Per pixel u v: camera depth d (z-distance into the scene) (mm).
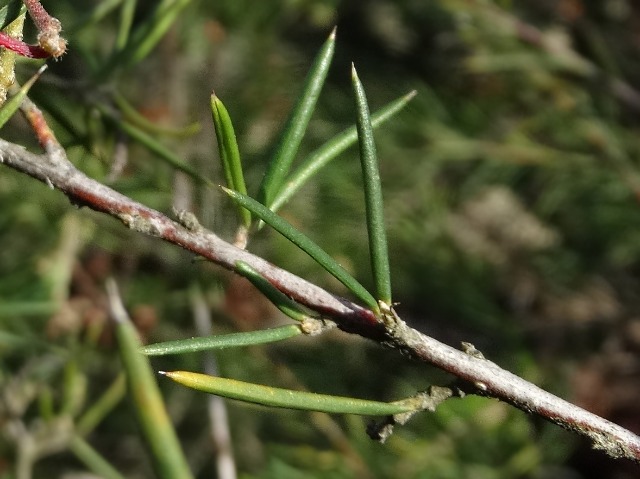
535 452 270
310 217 300
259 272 120
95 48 247
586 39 372
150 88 286
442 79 381
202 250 120
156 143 159
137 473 322
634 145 375
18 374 275
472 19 359
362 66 376
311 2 330
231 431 289
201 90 282
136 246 272
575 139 371
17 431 248
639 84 392
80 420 258
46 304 255
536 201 385
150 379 161
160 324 287
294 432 289
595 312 374
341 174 316
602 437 121
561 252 384
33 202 252
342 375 319
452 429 267
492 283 381
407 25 385
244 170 256
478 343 360
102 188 120
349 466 270
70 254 264
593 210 379
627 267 392
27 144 193
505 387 121
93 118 173
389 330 119
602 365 357
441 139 364
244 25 301
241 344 116
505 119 375
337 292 299
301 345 311
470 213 381
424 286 356
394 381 324
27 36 183
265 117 287
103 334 276
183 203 201
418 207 362
